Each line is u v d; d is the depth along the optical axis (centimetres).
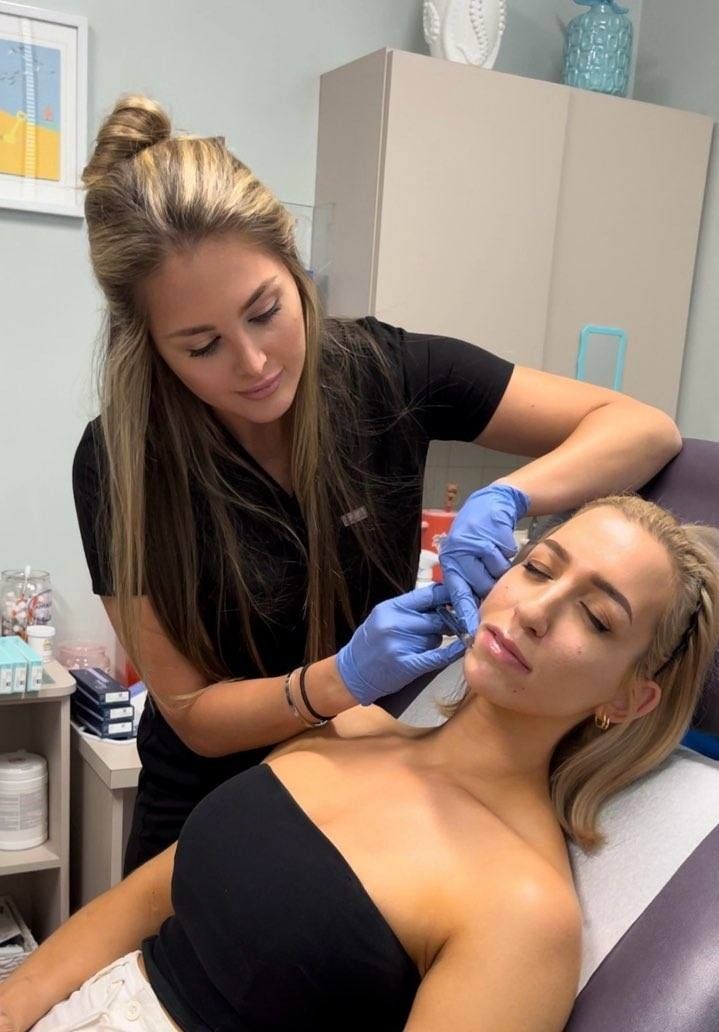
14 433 205
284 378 100
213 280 91
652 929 89
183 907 98
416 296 206
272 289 95
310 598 114
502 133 207
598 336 230
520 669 95
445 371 117
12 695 184
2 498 207
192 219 89
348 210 211
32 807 196
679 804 99
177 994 95
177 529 109
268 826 97
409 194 201
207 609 113
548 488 109
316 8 217
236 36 211
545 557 99
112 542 109
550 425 118
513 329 218
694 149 232
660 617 97
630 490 116
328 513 112
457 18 207
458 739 106
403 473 117
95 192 96
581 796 103
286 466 113
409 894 91
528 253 215
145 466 108
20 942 201
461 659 122
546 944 86
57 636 217
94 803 195
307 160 224
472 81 202
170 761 129
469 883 91
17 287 200
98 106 201
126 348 101
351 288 211
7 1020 103
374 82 199
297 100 220
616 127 221
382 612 101
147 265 91
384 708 132
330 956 88
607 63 227
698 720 107
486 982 84
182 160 94
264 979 89
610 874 97
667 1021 79
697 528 103
